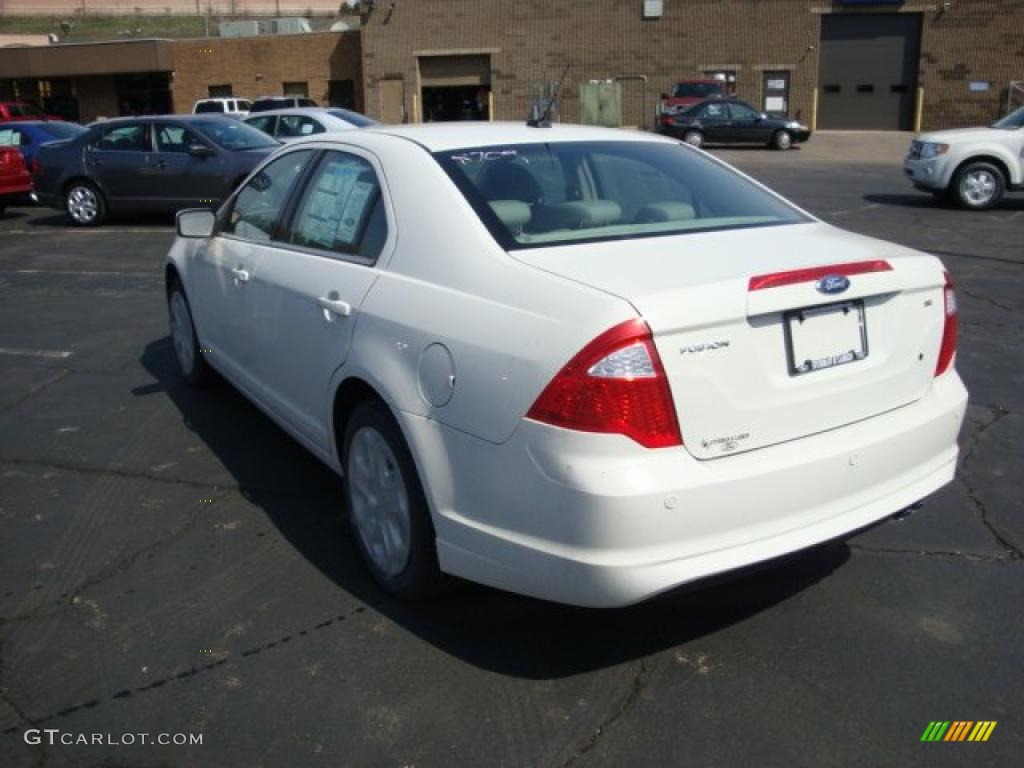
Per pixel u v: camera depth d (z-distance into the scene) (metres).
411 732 2.81
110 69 39.69
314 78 38.53
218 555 3.89
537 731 2.81
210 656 3.19
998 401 5.71
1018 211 14.52
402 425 3.18
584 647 3.23
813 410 2.96
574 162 3.74
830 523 2.96
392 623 3.38
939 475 3.31
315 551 3.92
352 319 3.52
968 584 3.62
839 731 2.80
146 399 5.91
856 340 3.08
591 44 34.47
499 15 34.84
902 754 2.71
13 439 5.23
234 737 2.80
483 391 2.88
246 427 5.39
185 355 6.05
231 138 13.50
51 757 2.72
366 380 3.38
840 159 24.52
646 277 2.87
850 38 32.94
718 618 3.40
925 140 14.92
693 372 2.72
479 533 2.94
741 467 2.79
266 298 4.32
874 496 3.09
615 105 33.53
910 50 32.69
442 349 3.04
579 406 2.65
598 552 2.67
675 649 3.22
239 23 41.41
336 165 4.11
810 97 33.50
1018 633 3.29
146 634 3.32
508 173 3.54
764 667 3.11
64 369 6.58
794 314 2.92
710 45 33.72
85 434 5.30
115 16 79.81
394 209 3.56
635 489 2.62
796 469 2.86
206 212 5.10
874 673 3.08
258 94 39.25
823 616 3.40
